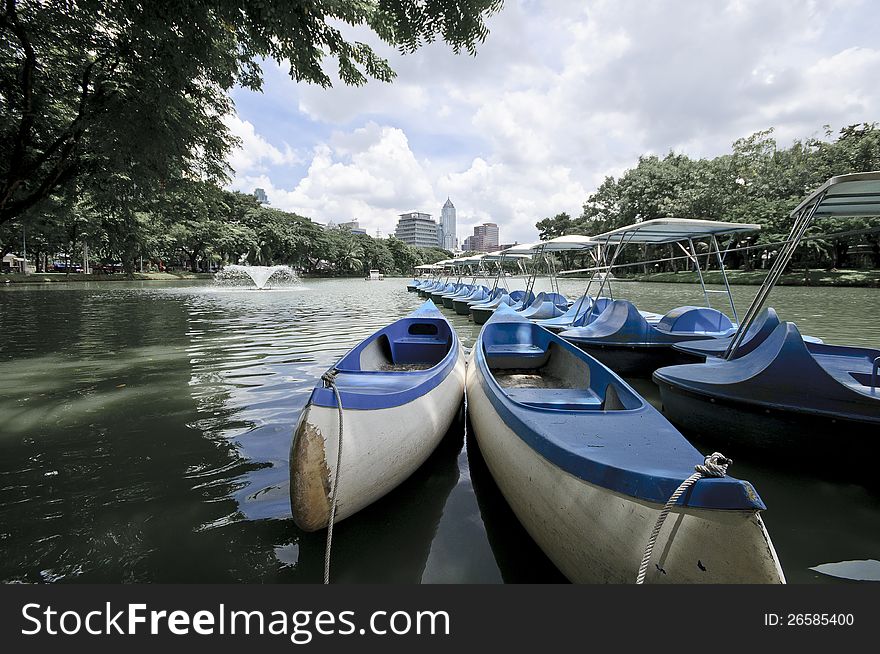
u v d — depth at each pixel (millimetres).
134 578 2670
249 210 59562
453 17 5625
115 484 3719
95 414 5398
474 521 3365
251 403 5836
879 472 3785
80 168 12922
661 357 7527
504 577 2748
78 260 48594
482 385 4676
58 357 8648
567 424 3012
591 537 2289
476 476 4141
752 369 4410
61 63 11586
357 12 6840
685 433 4941
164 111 10414
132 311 16672
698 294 26438
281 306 20031
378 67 8508
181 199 16672
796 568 2779
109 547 2922
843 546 2992
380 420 3385
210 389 6477
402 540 3109
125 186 13992
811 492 3693
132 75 10336
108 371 7531
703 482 1914
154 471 3959
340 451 2953
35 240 37312
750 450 4344
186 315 15695
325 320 14938
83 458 4207
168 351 9289
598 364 4691
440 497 3727
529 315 12922
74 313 15781
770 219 32812
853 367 5117
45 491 3602
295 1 6238
